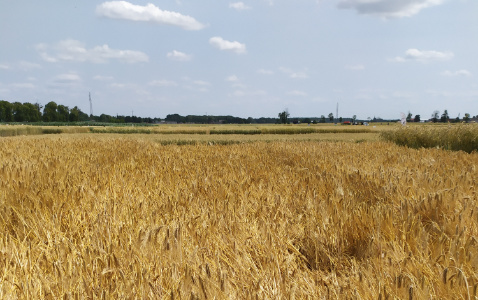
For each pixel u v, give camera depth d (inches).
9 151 382.0
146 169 246.5
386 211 125.8
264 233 112.3
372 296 73.9
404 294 72.1
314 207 143.6
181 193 161.9
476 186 175.2
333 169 252.1
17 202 141.8
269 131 1876.2
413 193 164.9
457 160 308.7
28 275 78.5
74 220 122.7
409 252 91.8
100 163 283.7
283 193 177.5
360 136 1141.7
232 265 92.6
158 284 74.7
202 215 129.5
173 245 92.3
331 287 81.2
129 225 116.3
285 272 85.4
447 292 73.8
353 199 152.0
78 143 551.5
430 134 629.9
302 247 116.1
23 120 5039.4
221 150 445.4
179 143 787.4
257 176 221.3
